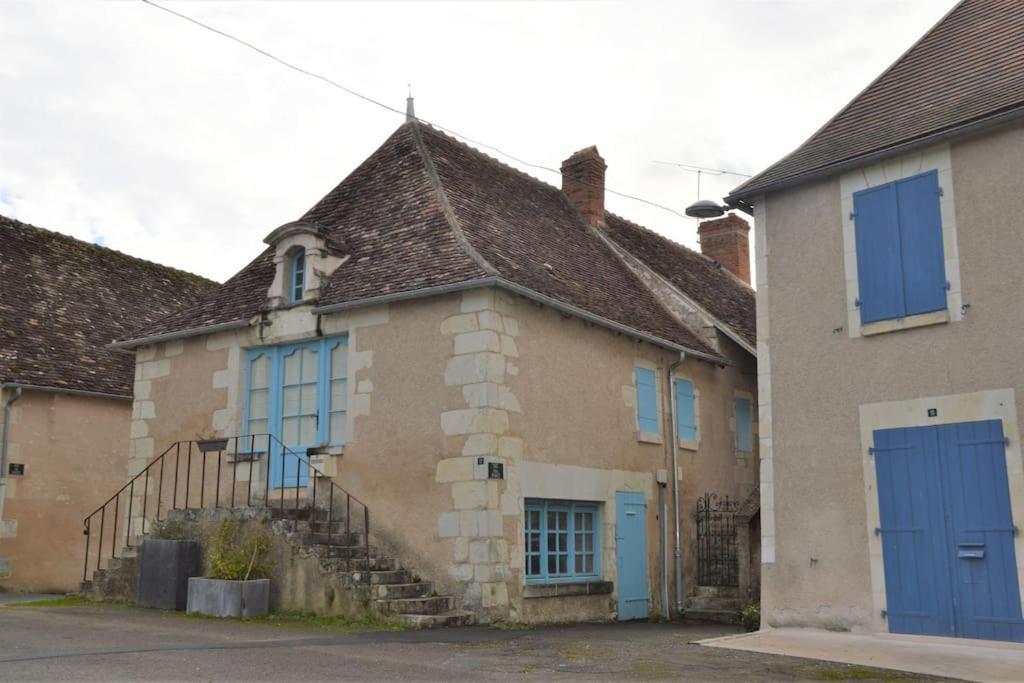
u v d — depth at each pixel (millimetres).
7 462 16297
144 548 12133
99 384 17719
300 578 11195
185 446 14062
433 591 11461
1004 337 9227
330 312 12930
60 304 18891
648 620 13906
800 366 10570
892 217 10094
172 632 9414
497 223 14305
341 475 12492
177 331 14242
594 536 13453
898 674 7465
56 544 16766
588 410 13344
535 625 11461
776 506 10500
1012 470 9008
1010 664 7891
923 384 9672
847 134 10906
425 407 11930
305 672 7215
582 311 13094
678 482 15164
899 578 9562
